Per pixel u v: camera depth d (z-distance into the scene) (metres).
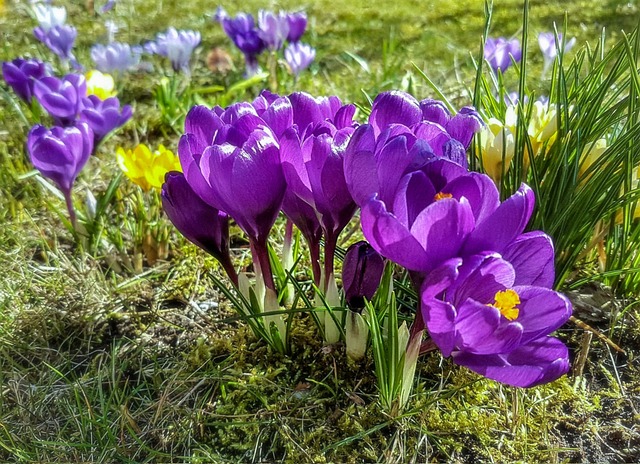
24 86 0.59
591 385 0.34
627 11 1.02
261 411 0.33
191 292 0.43
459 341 0.23
